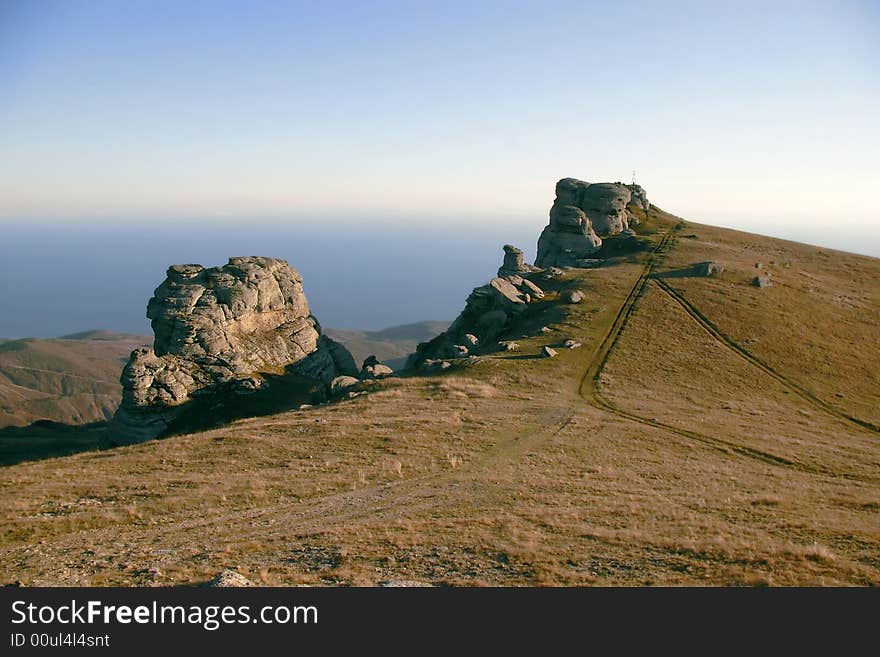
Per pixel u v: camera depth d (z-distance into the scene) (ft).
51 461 159.22
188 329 342.85
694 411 196.44
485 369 240.32
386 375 289.12
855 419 202.28
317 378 377.50
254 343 365.40
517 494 120.16
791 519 102.01
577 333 278.26
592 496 118.11
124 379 305.94
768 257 426.10
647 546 90.84
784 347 262.67
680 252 422.00
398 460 144.25
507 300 337.11
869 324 299.38
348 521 108.17
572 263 453.17
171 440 172.96
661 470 138.72
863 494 125.29
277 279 404.36
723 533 95.20
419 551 92.07
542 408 193.36
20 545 102.73
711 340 268.00
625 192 517.96
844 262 430.20
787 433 179.83
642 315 295.28
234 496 123.34
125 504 120.98
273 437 165.17
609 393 211.61
